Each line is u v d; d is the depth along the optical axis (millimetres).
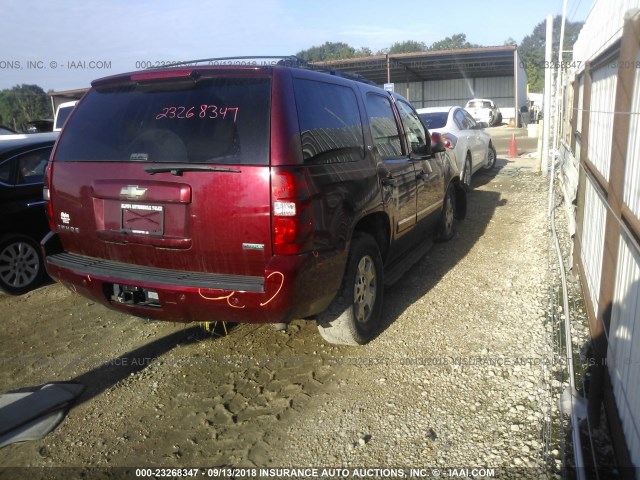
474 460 2988
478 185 11234
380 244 4754
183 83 3658
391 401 3557
